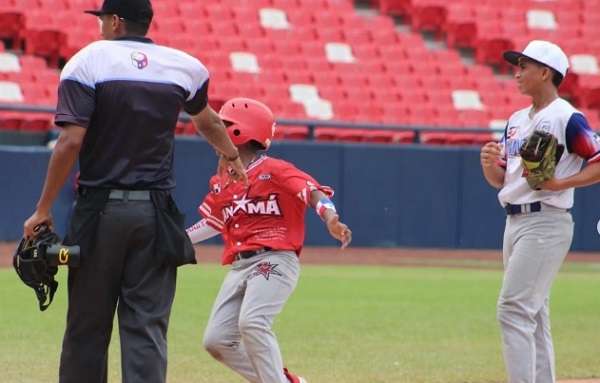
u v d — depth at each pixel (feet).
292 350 92.27
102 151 52.85
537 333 66.95
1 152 166.30
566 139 63.93
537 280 63.93
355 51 237.66
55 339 93.35
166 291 54.19
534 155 61.16
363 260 174.60
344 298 128.57
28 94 198.59
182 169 176.86
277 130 204.95
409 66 237.66
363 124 188.55
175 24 229.04
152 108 53.16
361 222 187.83
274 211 60.34
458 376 82.23
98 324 53.62
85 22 218.59
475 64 248.73
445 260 178.40
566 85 244.22
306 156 184.55
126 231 52.75
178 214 54.60
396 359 89.04
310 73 228.22
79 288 53.16
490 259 181.27
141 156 53.11
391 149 188.55
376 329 105.40
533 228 63.77
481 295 134.51
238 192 60.54
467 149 191.52
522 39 249.96
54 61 215.31
